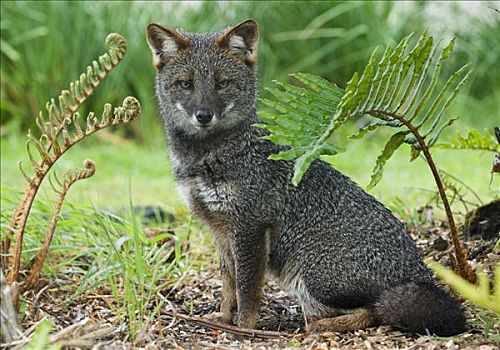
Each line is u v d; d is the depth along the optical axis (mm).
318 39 24281
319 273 9680
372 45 23734
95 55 24344
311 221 9812
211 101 10227
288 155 7793
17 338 7340
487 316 8789
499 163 9812
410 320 8805
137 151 22453
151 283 9938
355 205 9734
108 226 11969
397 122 8992
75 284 10914
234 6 24594
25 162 20484
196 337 9094
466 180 17203
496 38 23859
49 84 24125
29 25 24594
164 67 10727
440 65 8703
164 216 14859
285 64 24281
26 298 9750
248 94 10578
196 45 10648
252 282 9961
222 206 10070
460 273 9508
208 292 11109
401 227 9711
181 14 24906
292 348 8453
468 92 23078
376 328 9180
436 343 8227
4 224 10453
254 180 10016
